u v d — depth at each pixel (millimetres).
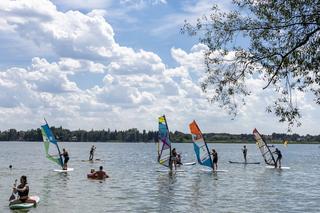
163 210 25250
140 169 56031
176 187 35969
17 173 47719
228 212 24875
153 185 37281
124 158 90000
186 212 24688
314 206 27141
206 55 16031
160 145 49562
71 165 62844
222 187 36219
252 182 40219
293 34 14516
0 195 30562
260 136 60688
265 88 15430
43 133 49781
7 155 101375
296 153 141375
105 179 42031
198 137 51625
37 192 32219
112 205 26766
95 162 72125
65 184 37375
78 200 28578
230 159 86312
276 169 57344
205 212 24750
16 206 25375
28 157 90438
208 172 50656
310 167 64188
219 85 16031
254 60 15477
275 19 14695
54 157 50469
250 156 105250
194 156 102125
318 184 39219
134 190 33844
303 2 13984
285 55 14812
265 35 15008
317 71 14484
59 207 25875
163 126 49469
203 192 32969
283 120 15336
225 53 15828
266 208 26281
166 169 55781
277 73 15148
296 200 29516
